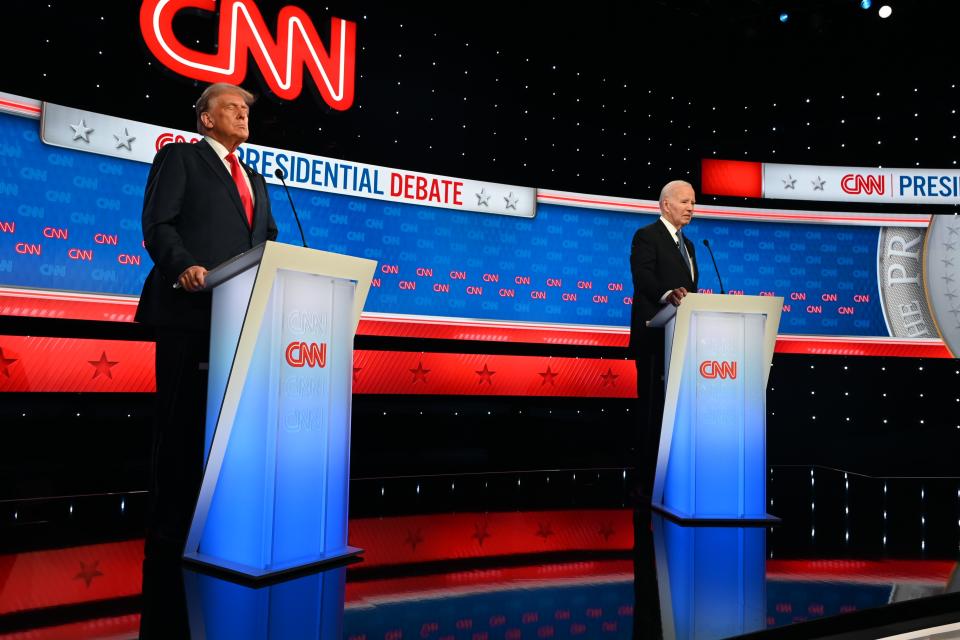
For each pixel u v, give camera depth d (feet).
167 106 14.94
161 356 7.61
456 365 17.21
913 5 18.17
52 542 8.12
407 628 5.39
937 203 19.70
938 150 20.06
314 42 15.93
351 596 6.08
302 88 16.12
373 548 7.99
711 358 9.68
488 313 17.71
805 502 12.07
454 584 6.64
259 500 6.41
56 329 13.73
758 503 9.77
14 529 8.93
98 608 5.68
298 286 6.63
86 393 13.57
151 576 6.49
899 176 19.77
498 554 7.91
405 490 12.85
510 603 6.10
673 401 9.79
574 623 5.58
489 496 12.25
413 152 17.49
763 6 18.33
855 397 19.70
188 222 7.61
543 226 18.37
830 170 19.75
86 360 13.56
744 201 19.65
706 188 19.53
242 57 15.10
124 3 14.61
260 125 15.90
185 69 14.52
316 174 16.21
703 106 19.90
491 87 18.33
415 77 17.61
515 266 18.04
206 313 7.47
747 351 9.77
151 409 14.10
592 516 10.26
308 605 5.79
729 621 5.67
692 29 19.04
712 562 7.61
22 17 13.71
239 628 5.24
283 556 6.57
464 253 17.60
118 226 14.10
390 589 6.37
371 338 16.76
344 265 6.97
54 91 13.92
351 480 14.06
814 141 20.17
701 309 9.59
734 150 20.02
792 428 19.48
